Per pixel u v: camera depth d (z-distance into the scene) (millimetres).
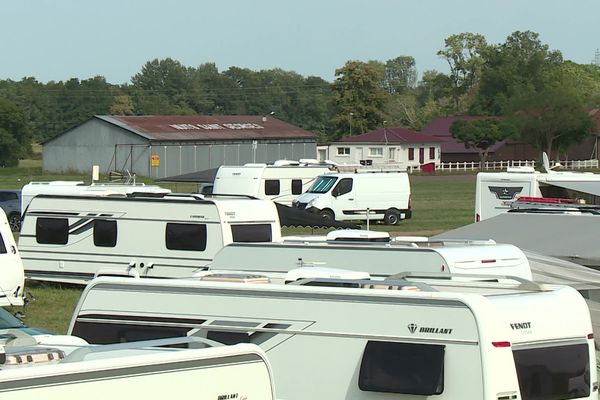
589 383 24719
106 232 75062
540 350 23859
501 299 23844
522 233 59250
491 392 22875
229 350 15070
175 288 26969
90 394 13680
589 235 57344
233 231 71562
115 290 27781
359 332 24359
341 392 24594
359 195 139750
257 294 25812
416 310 23734
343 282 26859
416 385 23484
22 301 62375
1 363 14812
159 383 14312
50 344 19547
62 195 76812
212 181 152250
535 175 103625
